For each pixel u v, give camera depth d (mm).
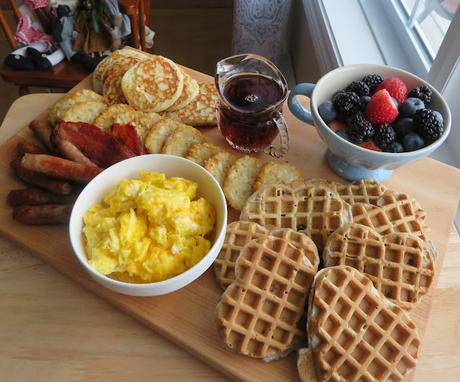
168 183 475
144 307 440
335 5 834
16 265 482
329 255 451
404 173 569
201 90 630
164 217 447
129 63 626
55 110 600
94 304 457
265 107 535
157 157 489
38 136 562
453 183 562
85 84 664
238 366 408
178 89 588
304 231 479
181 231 446
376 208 494
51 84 986
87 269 401
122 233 433
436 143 471
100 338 436
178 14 1521
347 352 392
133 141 545
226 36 1451
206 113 604
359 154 479
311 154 583
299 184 517
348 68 534
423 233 489
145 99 583
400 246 455
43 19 1021
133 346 433
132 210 448
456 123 638
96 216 454
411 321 417
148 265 432
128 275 442
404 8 770
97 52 1015
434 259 470
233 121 548
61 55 999
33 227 496
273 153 581
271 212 494
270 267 433
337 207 491
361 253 449
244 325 410
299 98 646
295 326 414
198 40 1435
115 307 456
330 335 395
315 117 498
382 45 767
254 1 1020
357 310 408
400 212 495
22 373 413
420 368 421
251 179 543
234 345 407
